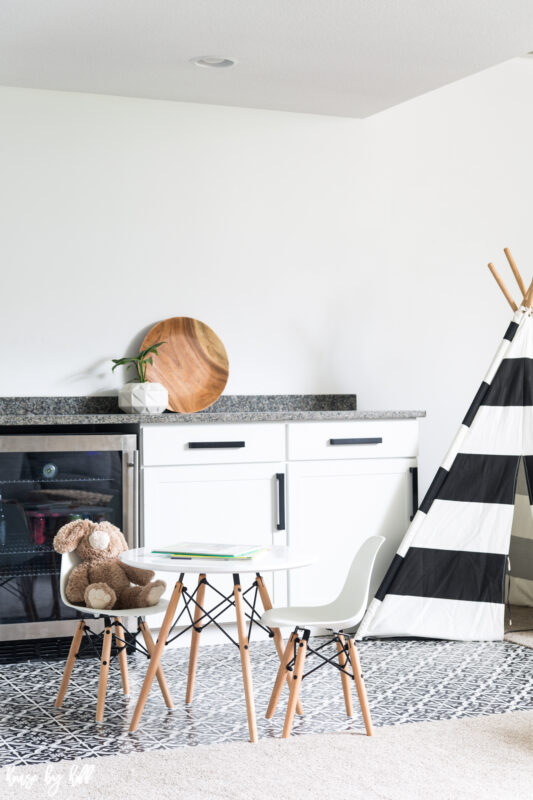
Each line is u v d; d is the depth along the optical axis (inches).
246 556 112.3
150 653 126.5
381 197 191.9
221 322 181.9
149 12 132.6
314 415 163.5
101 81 165.3
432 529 159.5
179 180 179.0
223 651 154.3
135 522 152.8
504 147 200.7
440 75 161.3
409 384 194.1
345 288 189.6
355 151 190.2
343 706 125.0
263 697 129.1
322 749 108.7
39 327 170.7
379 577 167.9
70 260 172.6
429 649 154.4
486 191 199.5
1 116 168.4
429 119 195.2
